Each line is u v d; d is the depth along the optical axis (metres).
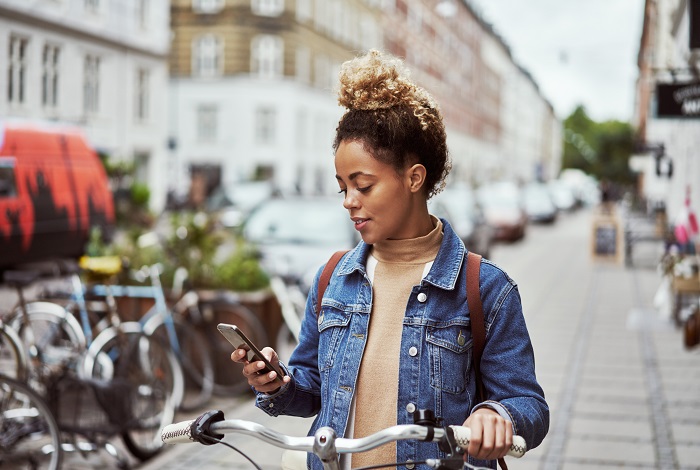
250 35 43.31
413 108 2.14
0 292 11.08
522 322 2.17
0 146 13.35
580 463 5.57
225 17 43.25
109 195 16.47
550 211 42.41
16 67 23.30
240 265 7.98
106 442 5.38
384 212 2.13
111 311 6.00
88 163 15.84
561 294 15.20
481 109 88.25
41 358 5.54
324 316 2.25
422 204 2.21
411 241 2.20
